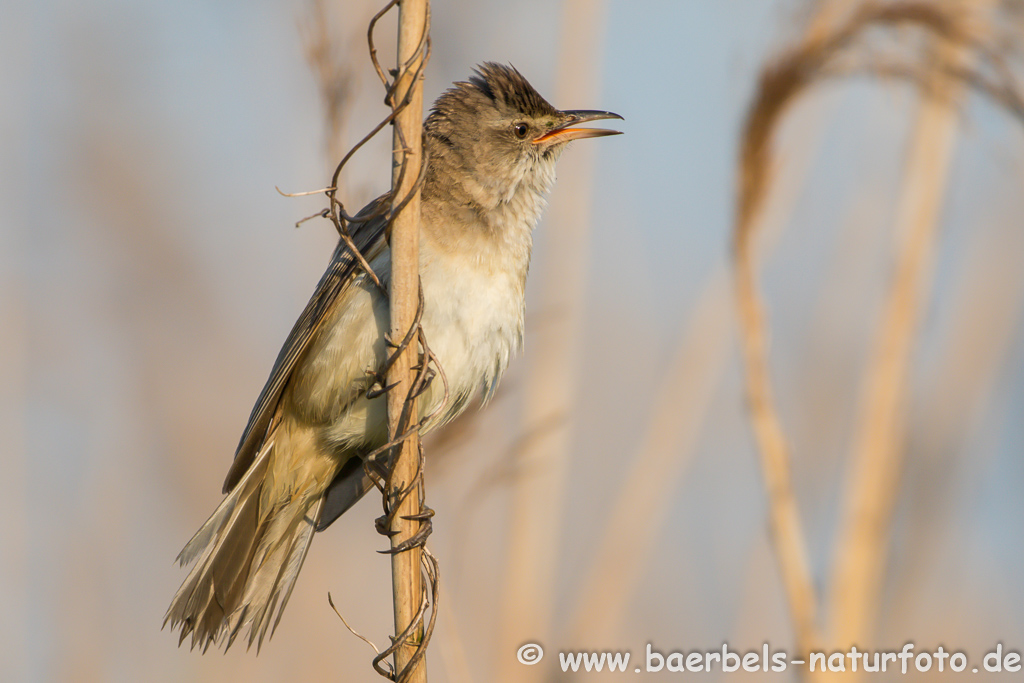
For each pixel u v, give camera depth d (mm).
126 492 13219
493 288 8500
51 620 11633
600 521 13039
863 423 9250
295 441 8547
